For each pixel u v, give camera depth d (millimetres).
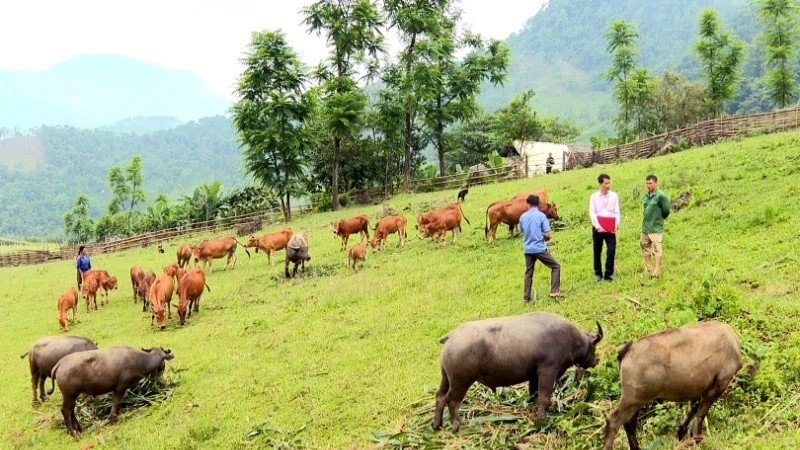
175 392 11453
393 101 44062
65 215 70625
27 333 17734
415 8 43344
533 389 8047
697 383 6145
